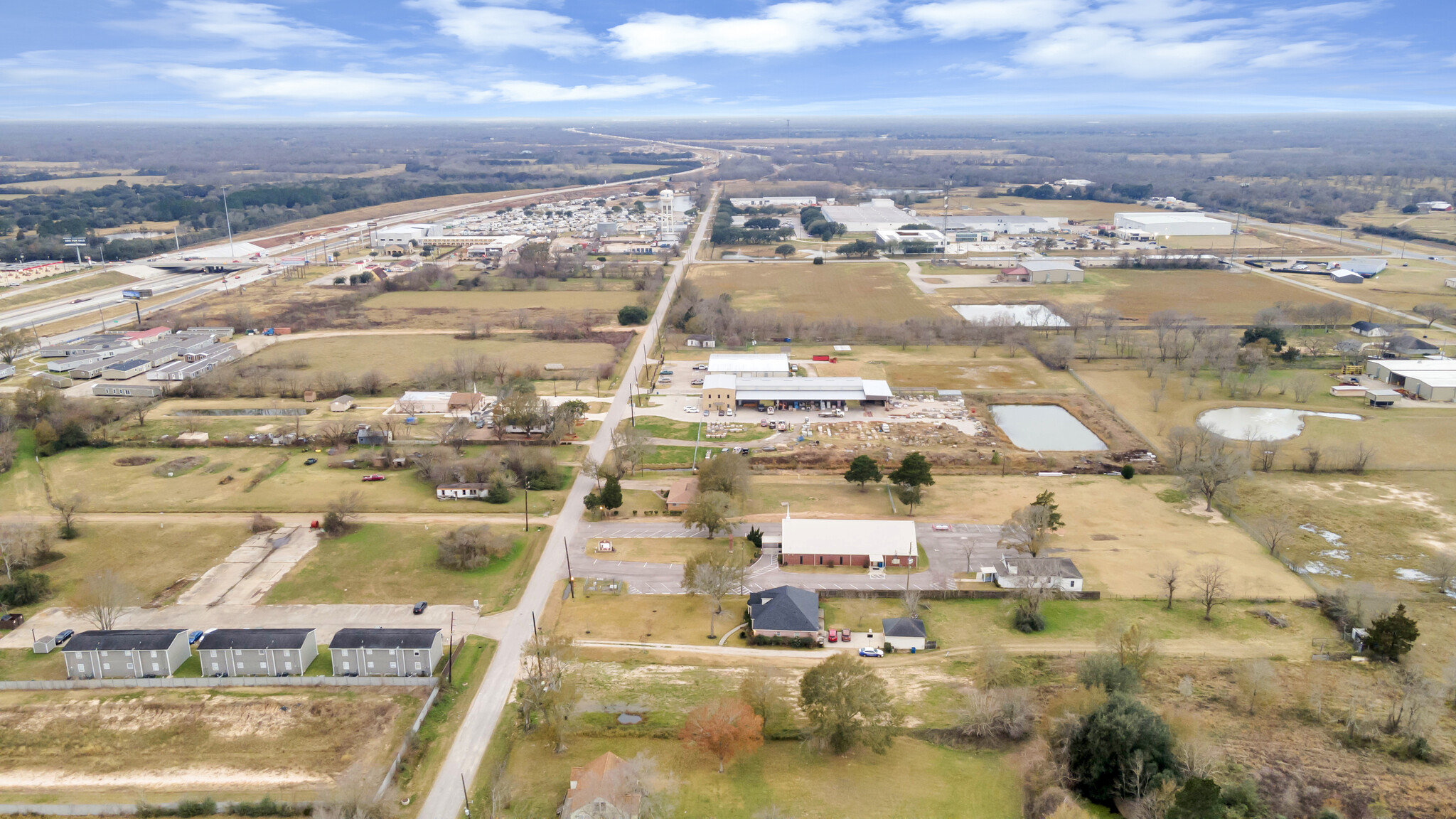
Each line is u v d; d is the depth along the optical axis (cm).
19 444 19675
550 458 18088
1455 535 15375
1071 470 18562
